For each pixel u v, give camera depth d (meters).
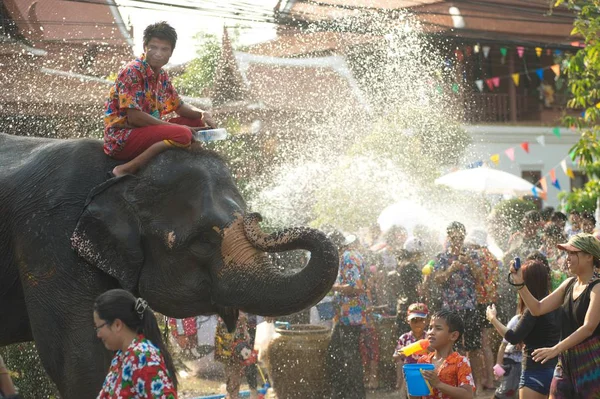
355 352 7.82
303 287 4.32
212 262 4.55
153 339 3.67
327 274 4.30
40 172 4.86
